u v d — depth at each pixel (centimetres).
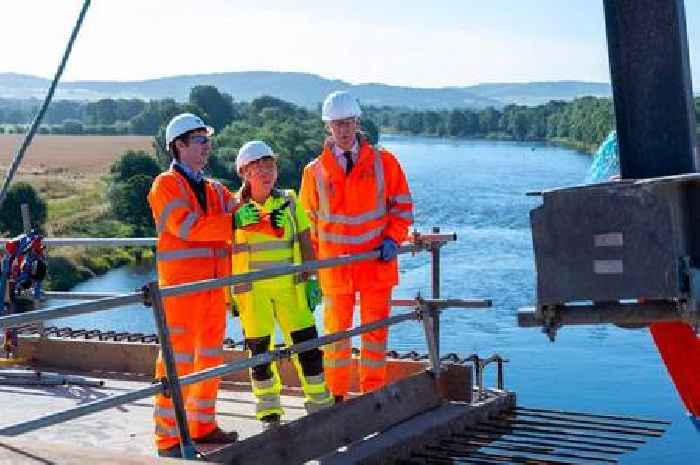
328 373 811
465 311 2911
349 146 795
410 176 11006
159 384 596
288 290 749
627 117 420
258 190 744
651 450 1110
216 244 695
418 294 841
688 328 510
